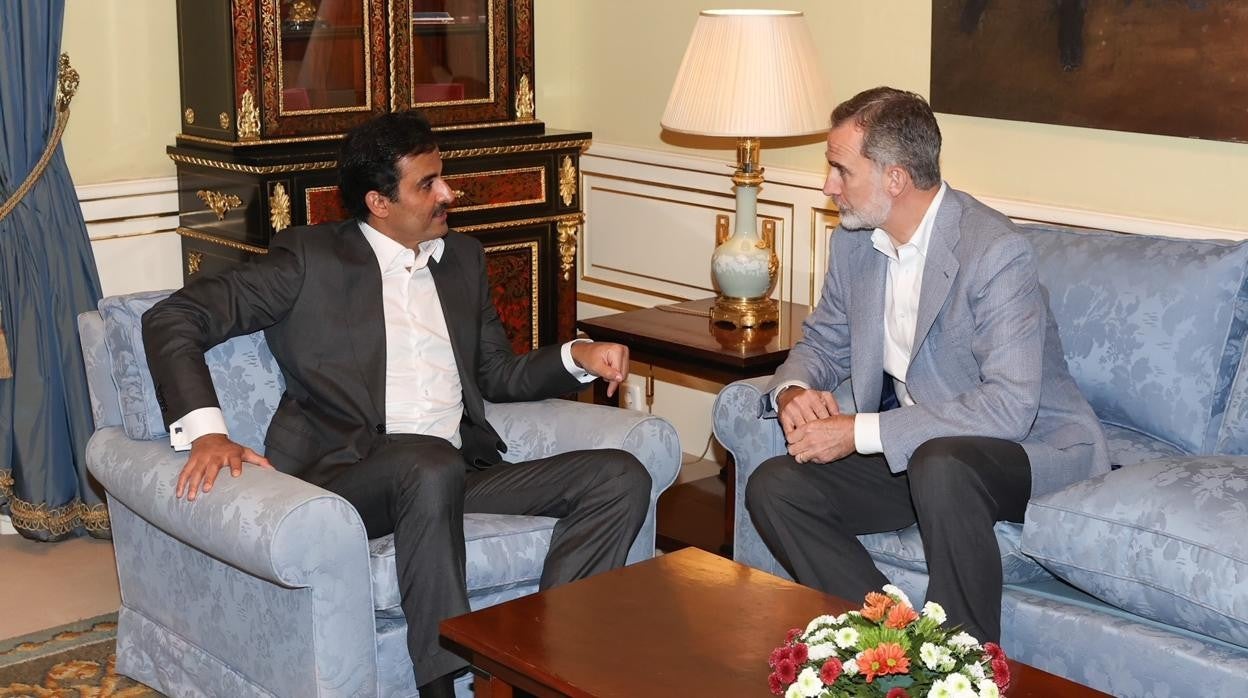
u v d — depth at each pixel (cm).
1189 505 212
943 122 327
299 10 342
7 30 322
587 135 391
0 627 293
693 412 407
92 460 254
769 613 194
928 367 250
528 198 383
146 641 261
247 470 227
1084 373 262
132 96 357
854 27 343
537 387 266
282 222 340
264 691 232
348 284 253
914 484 229
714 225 386
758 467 251
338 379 250
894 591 168
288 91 343
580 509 241
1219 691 205
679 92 317
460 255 270
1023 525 234
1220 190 279
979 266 240
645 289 411
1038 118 304
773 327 327
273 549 209
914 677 152
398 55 358
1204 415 250
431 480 224
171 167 367
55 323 335
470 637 187
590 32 412
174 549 247
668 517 339
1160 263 257
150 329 239
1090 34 291
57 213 334
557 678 174
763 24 306
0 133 325
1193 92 277
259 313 248
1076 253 268
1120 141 294
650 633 188
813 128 309
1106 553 217
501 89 380
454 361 264
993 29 309
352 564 219
